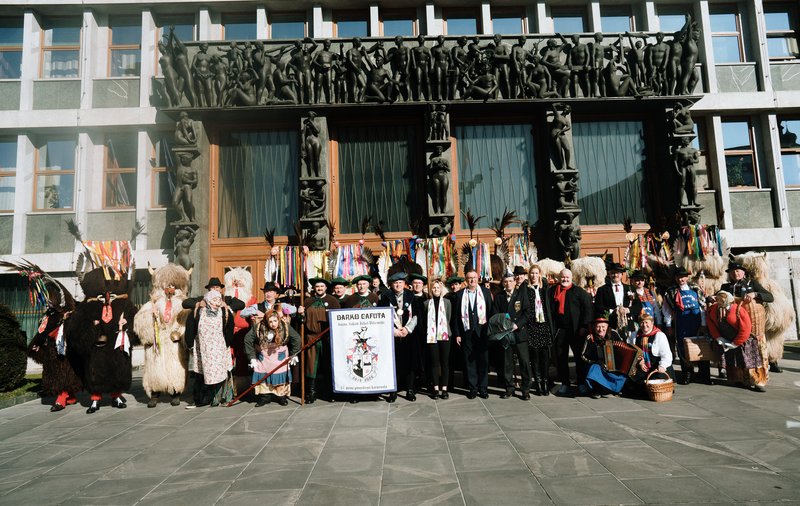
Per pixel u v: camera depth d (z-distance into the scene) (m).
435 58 12.72
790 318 8.18
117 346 7.31
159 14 14.48
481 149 13.53
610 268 7.76
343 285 7.78
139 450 5.16
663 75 12.98
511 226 13.25
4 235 13.68
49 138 14.16
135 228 8.51
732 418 5.65
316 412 6.58
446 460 4.46
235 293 9.04
